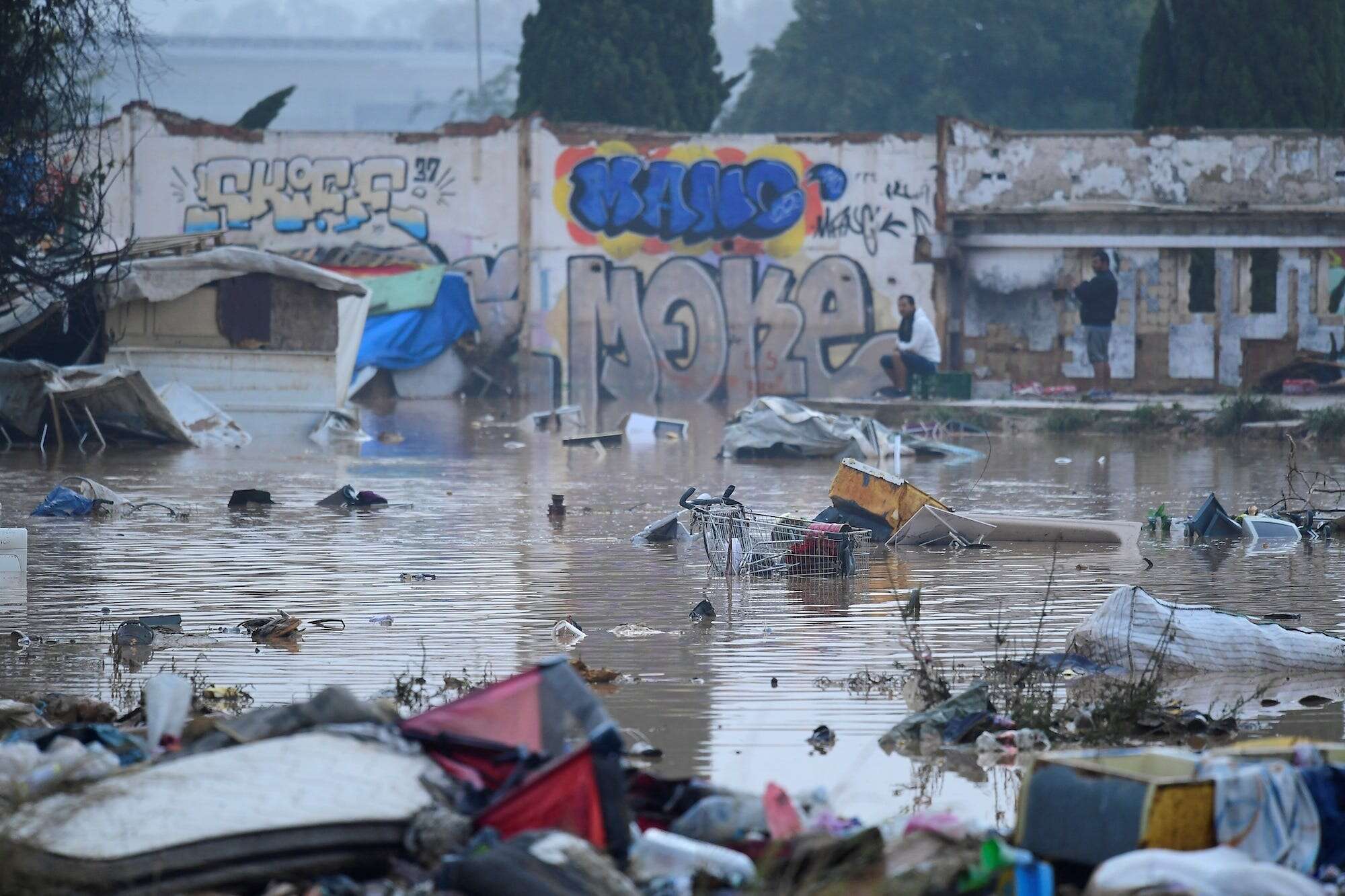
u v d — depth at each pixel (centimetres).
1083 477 5734
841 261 10781
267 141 10994
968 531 3959
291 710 1623
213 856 1323
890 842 1409
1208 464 6275
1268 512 4384
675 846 1384
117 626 2744
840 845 1354
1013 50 19625
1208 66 10544
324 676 2334
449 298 10956
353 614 2897
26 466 5881
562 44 12662
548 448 7125
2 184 4753
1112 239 10344
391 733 1553
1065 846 1433
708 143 10875
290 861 1354
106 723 1975
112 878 1284
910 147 10644
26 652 2517
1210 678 2370
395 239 11069
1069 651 2494
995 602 3066
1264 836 1418
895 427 8300
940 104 19338
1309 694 2266
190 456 6419
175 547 3803
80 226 5006
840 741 1978
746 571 3434
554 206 10975
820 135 10750
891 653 2534
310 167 11019
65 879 1279
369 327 10794
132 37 4812
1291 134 10256
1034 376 10519
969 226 10562
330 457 6506
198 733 1739
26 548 3466
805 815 1520
